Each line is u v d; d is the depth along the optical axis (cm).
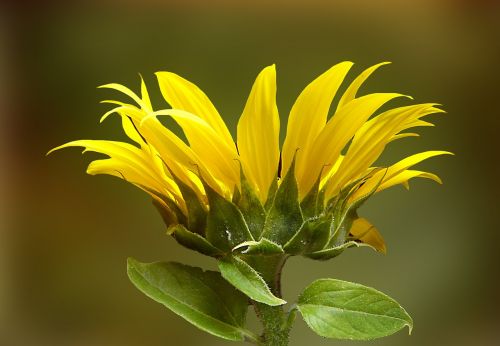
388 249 120
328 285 71
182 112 69
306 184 70
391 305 71
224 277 69
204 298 72
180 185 70
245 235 70
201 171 70
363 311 71
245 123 70
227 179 70
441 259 122
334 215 70
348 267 115
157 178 71
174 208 71
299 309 71
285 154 70
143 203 122
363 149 71
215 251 70
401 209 121
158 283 71
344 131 70
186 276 72
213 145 70
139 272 71
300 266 111
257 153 70
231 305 72
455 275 122
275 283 71
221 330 71
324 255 70
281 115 123
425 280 121
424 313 121
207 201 71
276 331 71
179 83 71
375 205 121
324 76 70
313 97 70
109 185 122
